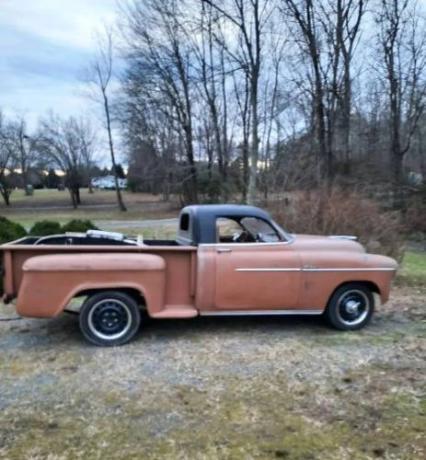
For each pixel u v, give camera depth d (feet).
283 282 15.94
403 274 28.68
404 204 51.47
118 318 15.30
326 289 16.46
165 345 15.30
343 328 16.94
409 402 11.33
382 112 76.02
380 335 16.51
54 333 16.60
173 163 98.22
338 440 9.62
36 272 14.28
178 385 12.25
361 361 13.99
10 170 146.00
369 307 17.17
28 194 169.89
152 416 10.62
